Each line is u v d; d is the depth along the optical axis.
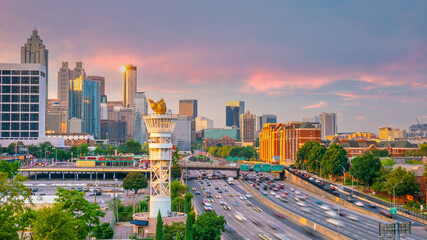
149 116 146.25
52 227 96.38
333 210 199.00
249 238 144.75
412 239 143.50
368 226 163.12
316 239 144.50
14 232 97.94
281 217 184.75
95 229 131.75
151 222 139.62
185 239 115.19
